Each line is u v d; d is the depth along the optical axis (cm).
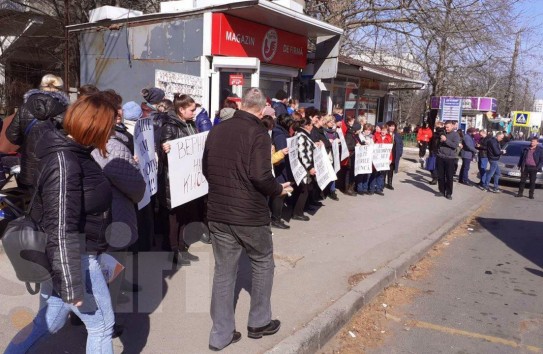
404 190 1207
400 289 556
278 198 709
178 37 934
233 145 338
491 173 1407
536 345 434
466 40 1741
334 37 1172
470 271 643
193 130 522
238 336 371
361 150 993
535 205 1231
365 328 450
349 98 1630
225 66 897
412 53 1998
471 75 2491
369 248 661
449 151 1137
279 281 509
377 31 1855
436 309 505
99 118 240
